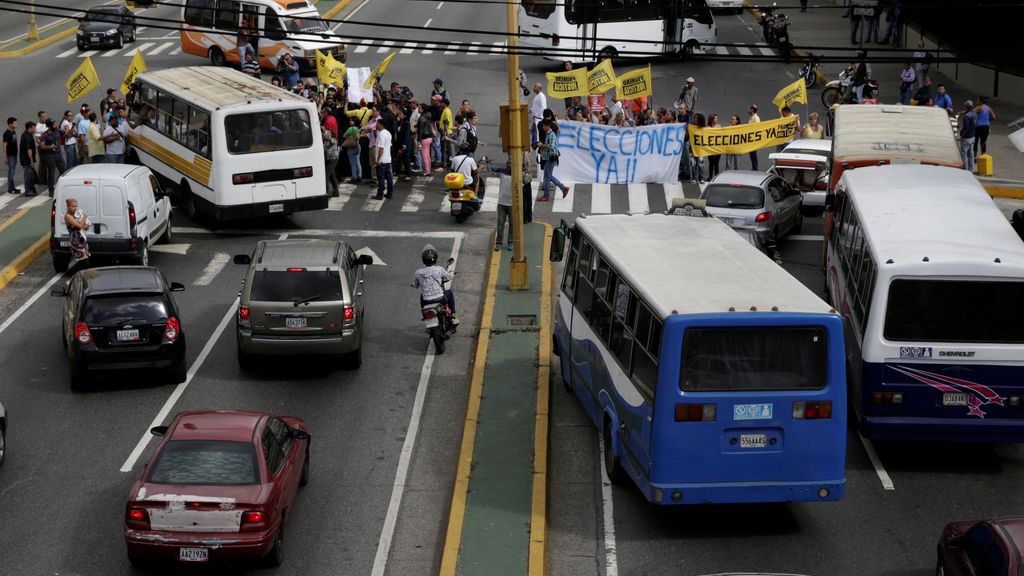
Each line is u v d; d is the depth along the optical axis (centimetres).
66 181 2477
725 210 2602
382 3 6359
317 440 1788
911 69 4072
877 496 1606
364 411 1902
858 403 1662
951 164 2294
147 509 1290
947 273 1589
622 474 1616
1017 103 4119
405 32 5419
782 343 1394
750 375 1391
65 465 1686
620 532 1498
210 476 1330
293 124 2809
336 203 3155
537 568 1362
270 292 1967
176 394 1952
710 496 1405
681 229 1803
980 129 3322
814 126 3266
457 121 3322
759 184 2653
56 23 5878
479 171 3061
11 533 1487
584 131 3325
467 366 2105
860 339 1672
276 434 1453
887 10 5088
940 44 4753
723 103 4122
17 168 3491
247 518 1296
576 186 3350
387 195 3186
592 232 1792
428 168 3431
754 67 4747
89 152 3180
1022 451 1762
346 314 1977
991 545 1136
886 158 2323
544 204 3169
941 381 1611
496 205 3156
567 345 1920
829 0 6438
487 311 2298
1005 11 4191
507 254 2678
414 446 1777
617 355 1589
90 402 1917
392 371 2075
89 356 1891
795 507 1573
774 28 4956
